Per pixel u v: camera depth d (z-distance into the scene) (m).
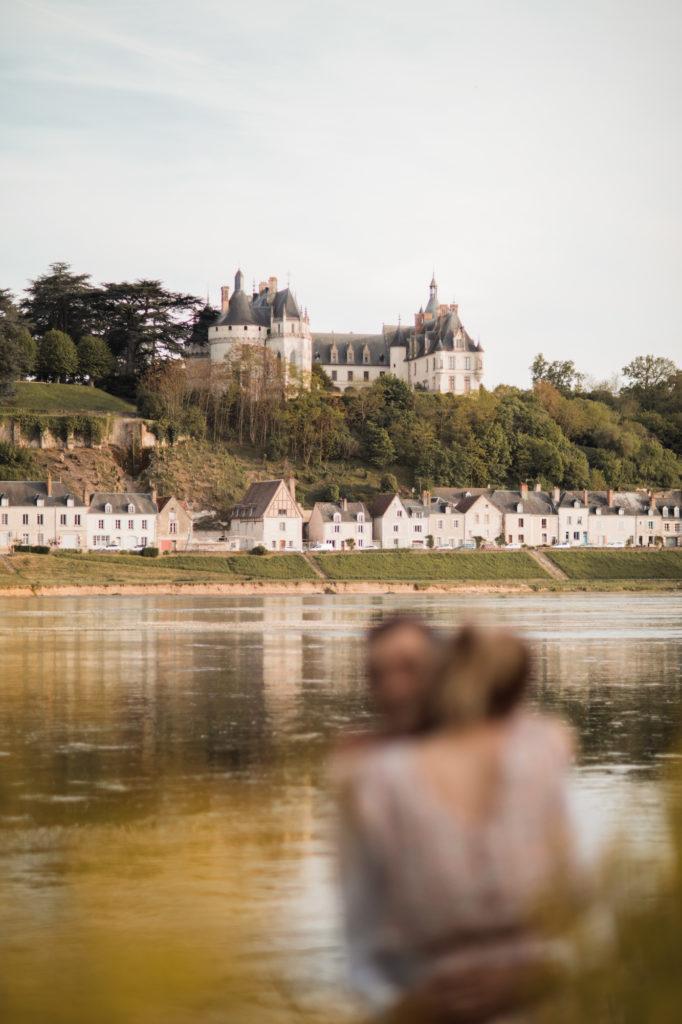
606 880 11.36
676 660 62.78
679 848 13.46
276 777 29.83
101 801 26.89
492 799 8.24
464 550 179.00
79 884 20.05
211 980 14.80
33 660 62.00
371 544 196.38
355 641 75.12
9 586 141.62
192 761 32.09
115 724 39.12
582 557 182.00
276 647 70.44
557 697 46.88
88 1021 13.28
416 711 8.46
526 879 8.28
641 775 29.67
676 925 10.68
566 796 8.60
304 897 19.17
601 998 9.09
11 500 177.00
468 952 8.24
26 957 15.92
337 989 14.45
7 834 23.72
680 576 180.25
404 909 8.16
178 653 66.31
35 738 36.06
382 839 8.12
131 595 146.75
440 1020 8.25
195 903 18.78
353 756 8.40
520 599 141.88
